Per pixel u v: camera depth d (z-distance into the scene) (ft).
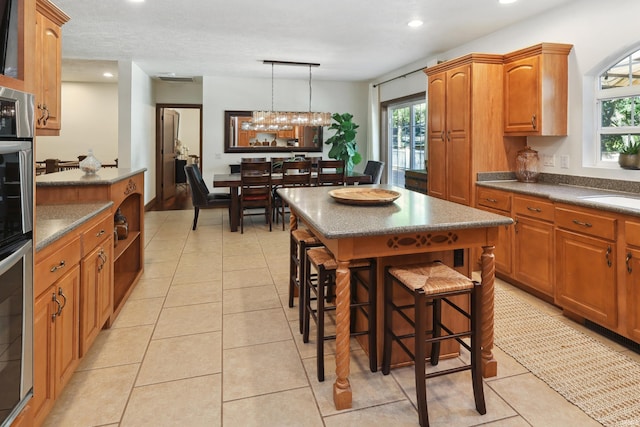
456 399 6.27
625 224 7.53
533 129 11.36
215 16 13.05
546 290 9.89
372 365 7.01
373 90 25.23
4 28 4.30
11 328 4.20
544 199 9.80
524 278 10.63
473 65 12.02
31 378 4.67
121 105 20.07
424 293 5.57
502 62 12.26
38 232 5.46
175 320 9.09
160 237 17.30
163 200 27.76
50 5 7.49
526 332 8.51
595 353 7.61
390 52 17.69
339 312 5.97
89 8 12.34
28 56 4.71
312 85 25.72
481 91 12.16
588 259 8.39
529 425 5.67
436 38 15.37
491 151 12.39
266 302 10.14
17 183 4.28
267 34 14.98
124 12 12.69
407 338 7.20
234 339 8.23
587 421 5.74
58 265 5.64
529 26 12.82
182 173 36.88
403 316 6.48
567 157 11.46
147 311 9.56
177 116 36.60
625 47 9.87
